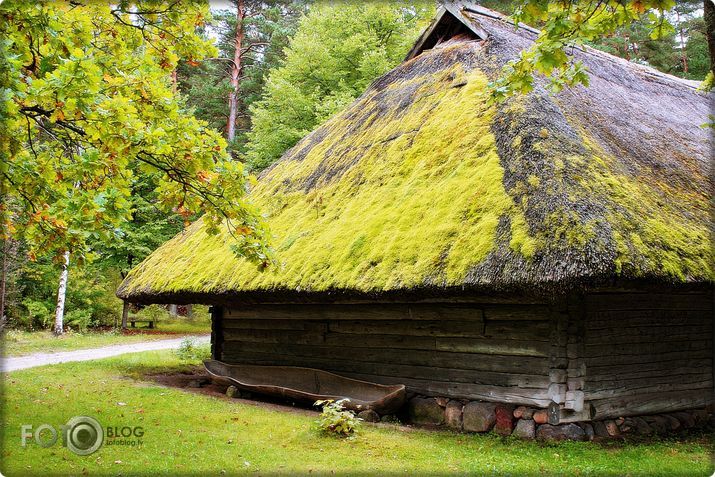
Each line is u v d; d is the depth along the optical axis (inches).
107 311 901.2
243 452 219.6
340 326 335.0
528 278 207.5
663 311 284.0
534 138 257.8
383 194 310.8
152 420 269.3
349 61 778.2
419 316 290.2
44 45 210.7
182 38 253.4
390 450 223.9
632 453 219.8
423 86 386.0
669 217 243.8
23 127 242.7
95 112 195.0
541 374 244.7
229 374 386.9
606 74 398.6
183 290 368.8
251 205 250.5
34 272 772.6
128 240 827.4
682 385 286.2
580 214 214.7
